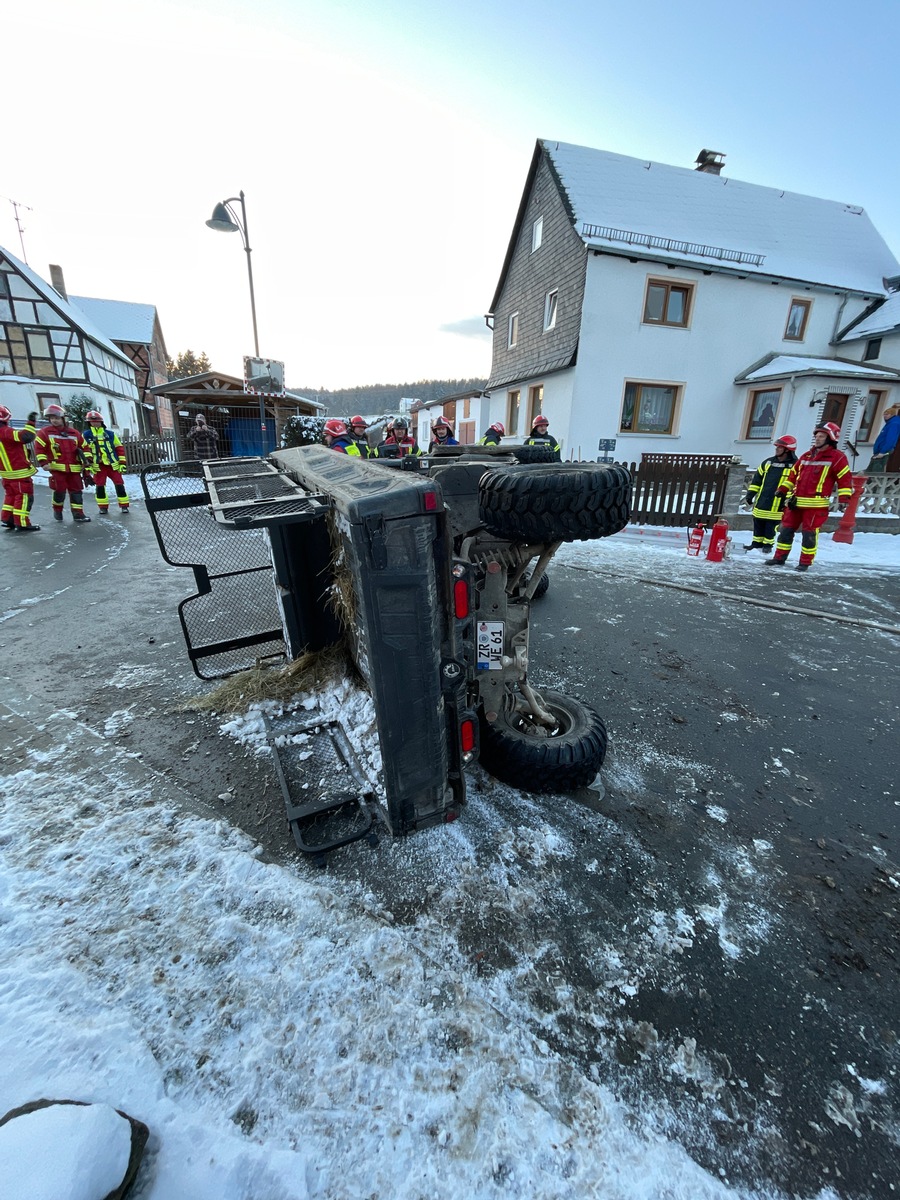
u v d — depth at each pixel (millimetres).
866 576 6199
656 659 3701
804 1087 1233
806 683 3395
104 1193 944
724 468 8680
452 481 2094
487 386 19250
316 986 1411
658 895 1759
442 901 1689
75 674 3262
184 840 1911
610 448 13508
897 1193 1060
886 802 2287
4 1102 1123
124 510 9789
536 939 1578
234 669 3217
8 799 2129
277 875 1762
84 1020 1305
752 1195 1049
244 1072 1211
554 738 2152
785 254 14555
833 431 6070
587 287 12406
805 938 1624
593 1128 1140
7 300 21469
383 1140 1103
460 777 1919
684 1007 1404
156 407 36312
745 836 2055
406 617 1559
